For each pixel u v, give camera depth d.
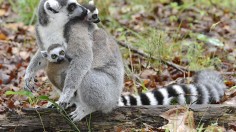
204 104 11.33
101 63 11.43
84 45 11.10
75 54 11.05
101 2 20.75
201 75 13.16
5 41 18.27
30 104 12.88
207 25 19.83
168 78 14.87
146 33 18.44
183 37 18.17
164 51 16.38
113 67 11.54
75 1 11.48
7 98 13.46
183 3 22.58
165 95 12.16
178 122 10.77
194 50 16.53
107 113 11.13
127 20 20.52
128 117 11.09
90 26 11.66
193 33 18.72
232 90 13.02
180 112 10.94
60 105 10.81
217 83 12.68
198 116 11.03
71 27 11.29
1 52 17.31
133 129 10.92
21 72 15.63
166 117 10.90
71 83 10.91
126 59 16.03
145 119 11.03
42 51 11.30
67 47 11.23
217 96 12.30
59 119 10.96
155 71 15.21
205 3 22.83
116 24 19.84
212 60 15.91
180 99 12.20
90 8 11.75
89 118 11.07
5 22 20.58
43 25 11.54
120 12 21.67
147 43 16.44
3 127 10.83
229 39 18.67
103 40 11.64
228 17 21.16
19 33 19.34
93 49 11.47
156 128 10.88
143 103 12.08
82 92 11.01
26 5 21.38
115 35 18.67
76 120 10.97
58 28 11.39
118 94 11.53
